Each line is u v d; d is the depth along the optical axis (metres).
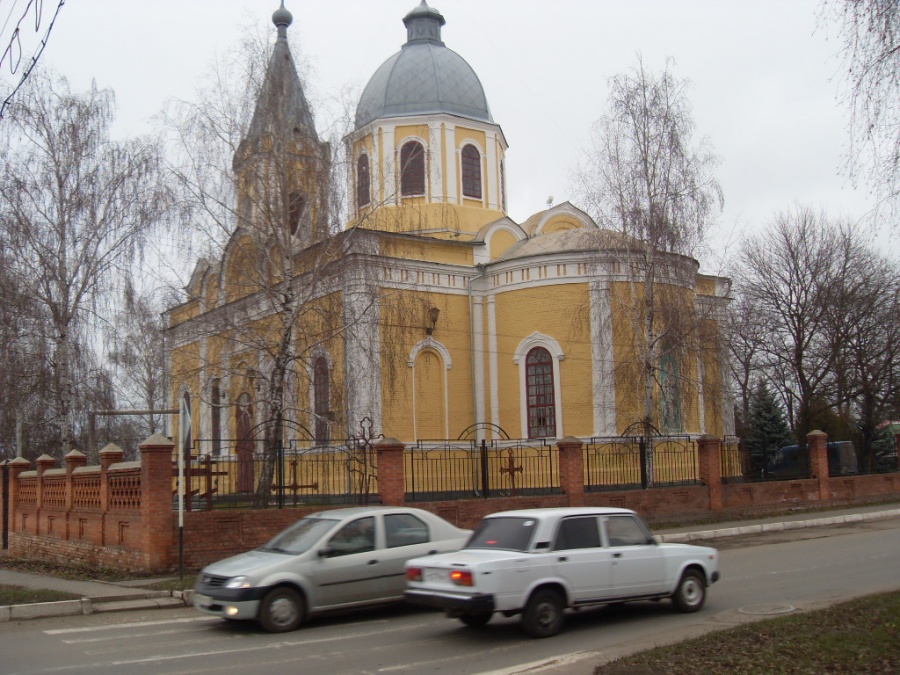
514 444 31.06
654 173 27.83
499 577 10.73
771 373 47.19
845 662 8.43
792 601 12.79
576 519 11.67
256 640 11.38
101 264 27.48
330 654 10.39
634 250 27.77
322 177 22.09
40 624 13.10
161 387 27.64
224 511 17.92
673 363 27.88
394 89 36.44
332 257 22.47
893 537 21.50
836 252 44.50
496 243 34.44
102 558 18.88
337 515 13.20
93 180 27.55
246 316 22.58
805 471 31.98
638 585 11.80
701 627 11.20
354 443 23.27
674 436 29.81
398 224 25.11
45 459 23.22
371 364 23.00
